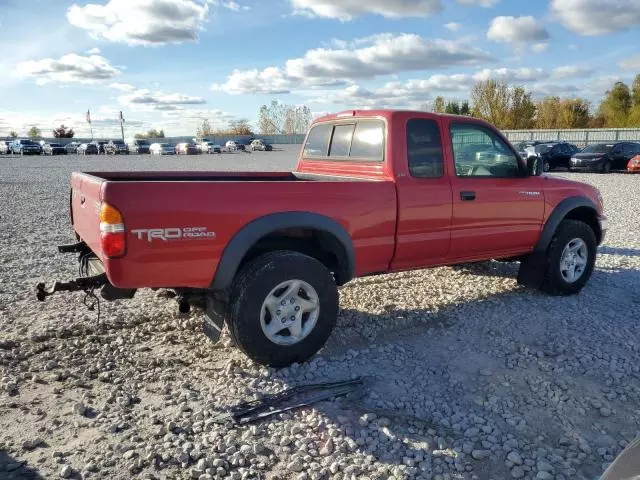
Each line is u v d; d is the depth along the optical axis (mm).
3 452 2895
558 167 26750
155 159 43844
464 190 4926
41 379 3729
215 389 3602
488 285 6215
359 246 4340
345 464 2820
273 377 3805
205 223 3562
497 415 3367
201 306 3982
